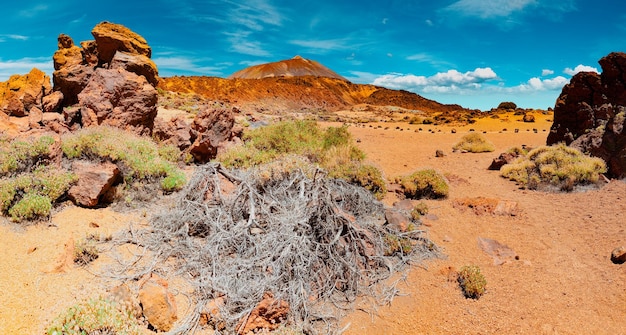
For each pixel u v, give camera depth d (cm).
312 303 518
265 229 621
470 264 649
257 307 468
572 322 496
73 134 904
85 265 525
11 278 475
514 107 4634
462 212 880
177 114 1952
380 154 1611
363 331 486
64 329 375
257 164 1048
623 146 1064
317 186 666
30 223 603
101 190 694
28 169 718
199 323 455
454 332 485
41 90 1045
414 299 552
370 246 658
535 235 755
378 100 11125
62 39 1270
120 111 1064
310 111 6275
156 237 615
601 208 852
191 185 716
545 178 1083
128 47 1277
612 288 563
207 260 557
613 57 1301
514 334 477
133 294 455
